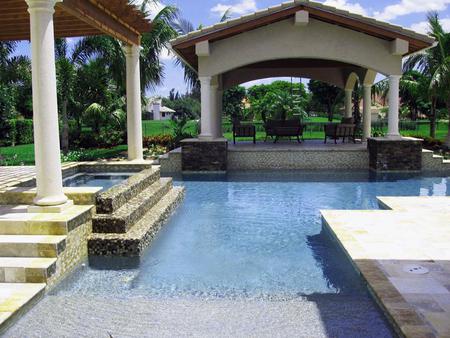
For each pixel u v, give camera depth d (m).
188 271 5.63
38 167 5.83
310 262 5.93
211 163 13.77
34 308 4.47
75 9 6.85
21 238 5.27
